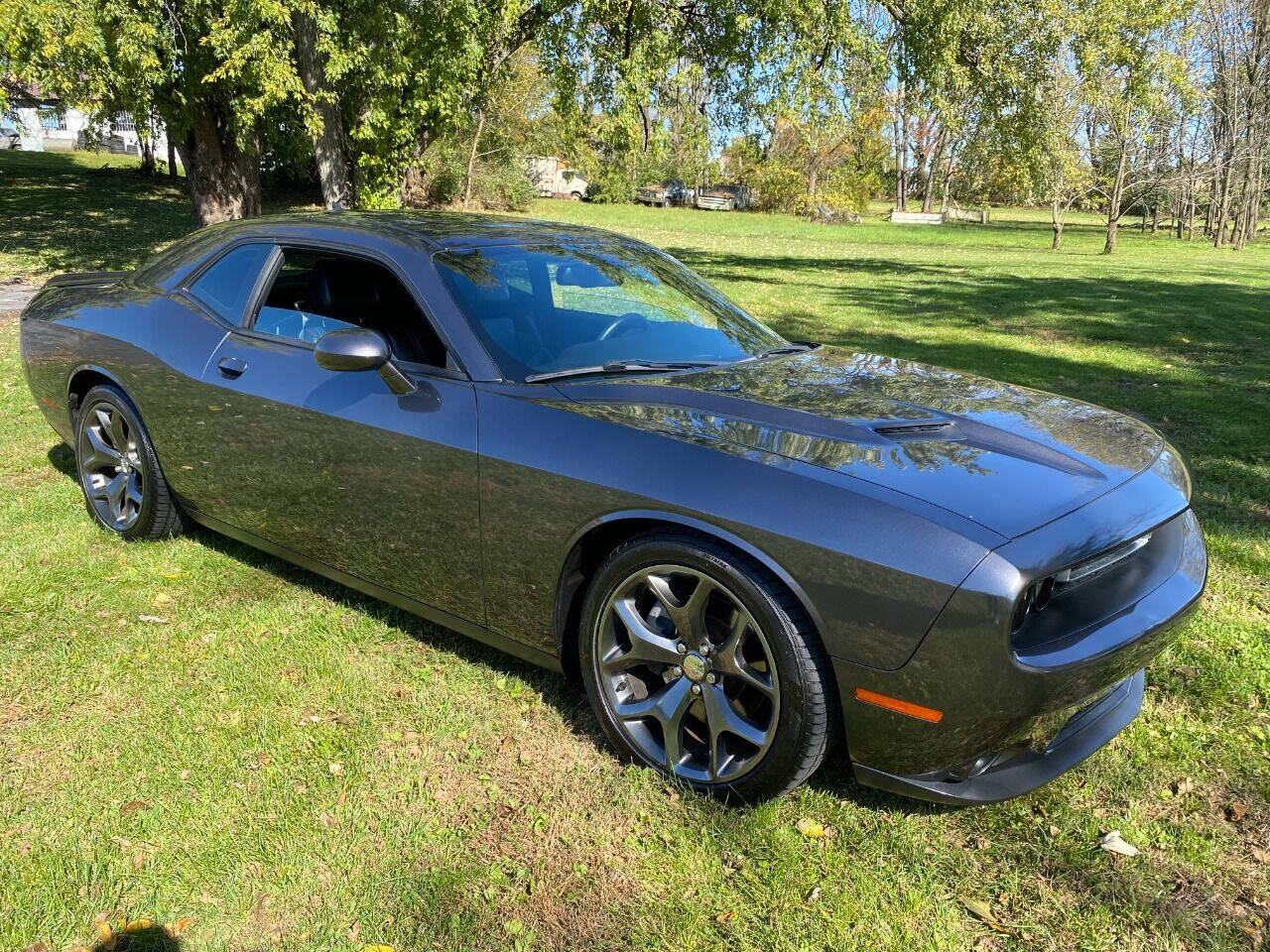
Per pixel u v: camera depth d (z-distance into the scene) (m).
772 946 2.05
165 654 3.26
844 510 2.18
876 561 2.11
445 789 2.56
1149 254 33.06
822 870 2.28
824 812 2.48
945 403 2.87
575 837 2.38
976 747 2.16
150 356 3.76
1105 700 2.60
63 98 13.78
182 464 3.77
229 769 2.63
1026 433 2.66
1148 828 2.45
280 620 3.51
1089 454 2.57
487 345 2.92
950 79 17.95
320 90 14.51
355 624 3.47
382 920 2.11
